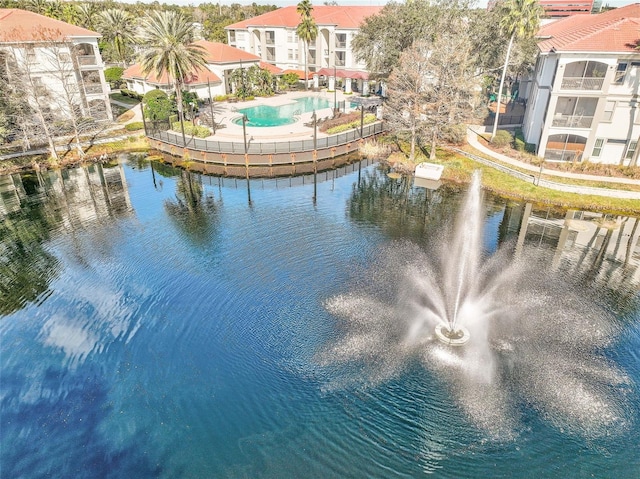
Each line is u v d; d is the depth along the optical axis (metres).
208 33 99.62
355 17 70.75
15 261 25.83
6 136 43.62
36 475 13.70
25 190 37.03
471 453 13.93
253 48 79.31
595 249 26.45
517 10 39.16
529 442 14.26
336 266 24.55
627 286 22.61
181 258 25.66
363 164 43.16
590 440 14.34
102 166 42.75
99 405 16.11
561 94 36.00
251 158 42.28
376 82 63.78
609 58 33.72
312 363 17.55
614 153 36.94
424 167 38.94
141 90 65.69
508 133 43.88
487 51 49.25
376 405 15.62
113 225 30.23
